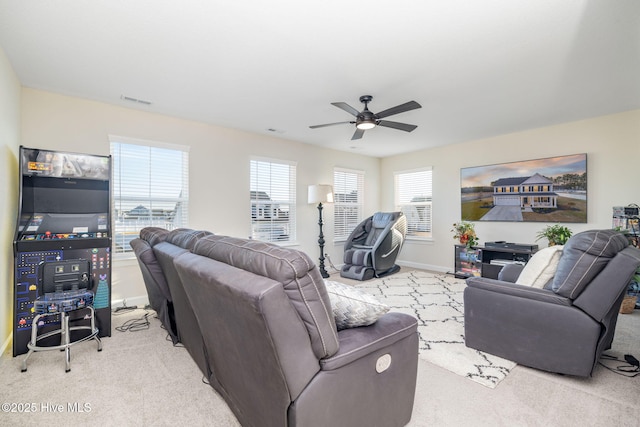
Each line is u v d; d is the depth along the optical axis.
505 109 3.68
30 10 1.88
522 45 2.29
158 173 3.84
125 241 3.62
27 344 2.36
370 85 2.99
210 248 1.50
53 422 1.62
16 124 2.79
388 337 1.36
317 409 1.12
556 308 2.01
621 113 3.80
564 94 3.22
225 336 1.34
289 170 5.23
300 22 2.02
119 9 1.88
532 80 2.88
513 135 4.75
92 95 3.22
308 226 5.47
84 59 2.49
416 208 6.18
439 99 3.36
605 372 2.12
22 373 2.11
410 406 1.53
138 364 2.23
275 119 4.04
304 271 1.07
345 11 1.91
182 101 3.40
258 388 1.24
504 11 1.90
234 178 4.48
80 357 2.34
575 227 4.18
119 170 3.57
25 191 2.64
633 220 3.64
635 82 2.92
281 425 1.13
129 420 1.64
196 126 4.12
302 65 2.60
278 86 3.01
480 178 5.12
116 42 2.25
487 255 4.79
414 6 1.86
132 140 3.62
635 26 2.04
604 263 1.88
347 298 1.36
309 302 1.08
